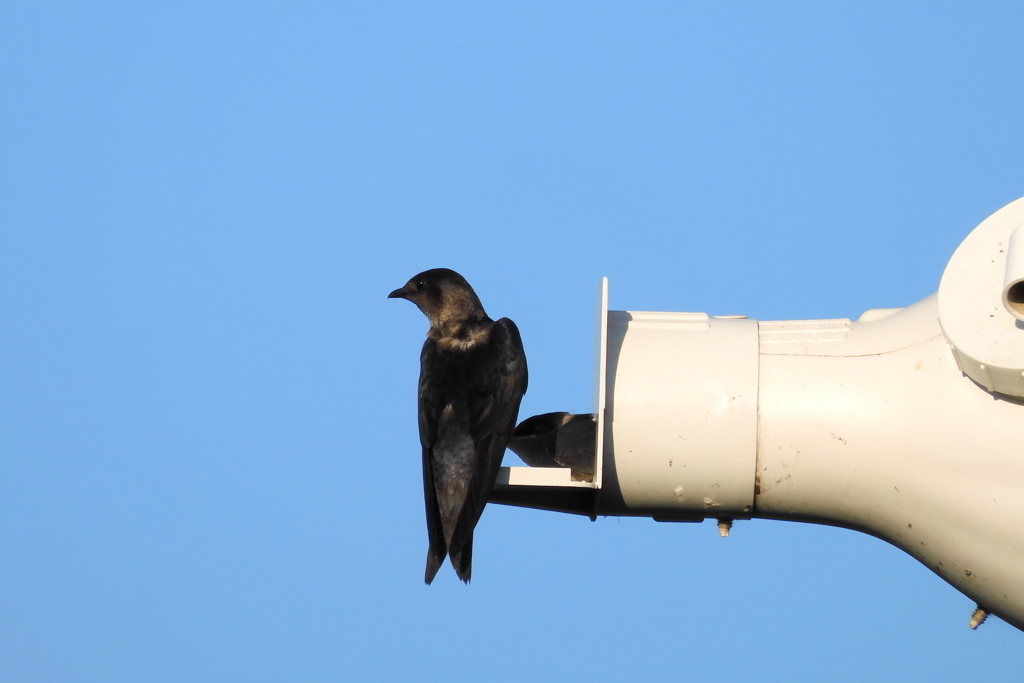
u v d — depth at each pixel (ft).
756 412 34.37
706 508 35.88
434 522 36.99
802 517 35.83
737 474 34.71
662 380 34.96
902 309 35.70
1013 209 31.55
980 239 31.48
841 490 34.37
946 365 32.96
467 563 34.94
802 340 35.27
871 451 33.55
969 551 32.81
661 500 35.88
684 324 36.09
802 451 34.17
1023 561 31.89
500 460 36.63
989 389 31.86
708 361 35.04
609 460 35.17
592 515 37.42
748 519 36.76
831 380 34.27
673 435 34.73
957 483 32.48
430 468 37.81
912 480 33.19
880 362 34.17
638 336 35.83
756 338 35.40
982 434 32.07
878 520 34.71
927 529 33.53
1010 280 28.99
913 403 33.22
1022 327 30.17
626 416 34.88
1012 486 31.73
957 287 31.22
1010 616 32.96
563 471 35.63
